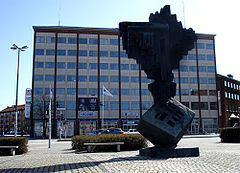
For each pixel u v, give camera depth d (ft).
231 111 218.79
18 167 28.71
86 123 180.86
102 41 190.80
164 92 36.32
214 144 67.10
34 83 180.24
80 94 183.52
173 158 31.27
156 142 36.42
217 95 203.21
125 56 191.83
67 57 185.88
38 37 184.96
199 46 205.77
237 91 234.38
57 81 182.39
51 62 183.83
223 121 206.59
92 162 30.09
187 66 201.98
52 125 176.24
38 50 183.73
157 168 23.99
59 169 25.93
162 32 36.83
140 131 36.94
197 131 196.85
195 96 200.23
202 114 199.62
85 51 188.14
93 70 187.01
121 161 29.40
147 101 189.88
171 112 34.19
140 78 191.62
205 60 205.16
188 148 33.45
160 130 32.60
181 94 198.39
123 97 187.42
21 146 52.39
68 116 179.63
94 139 53.62
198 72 202.90
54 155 44.57
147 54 37.22
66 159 35.63
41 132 176.04
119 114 185.37
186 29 38.70
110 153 44.45
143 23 36.63
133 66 191.93
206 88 202.69
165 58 36.78
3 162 35.40
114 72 189.16
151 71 37.09
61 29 187.42
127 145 54.70
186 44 38.47
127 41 37.55
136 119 186.60
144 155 36.06
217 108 202.28
